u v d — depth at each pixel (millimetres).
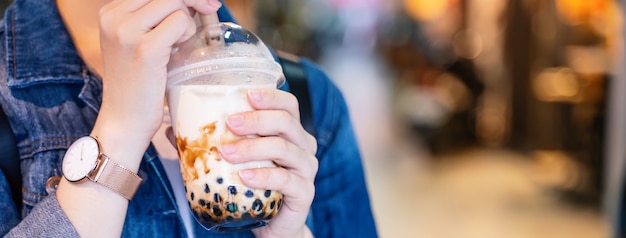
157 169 884
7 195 849
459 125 6406
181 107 781
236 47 791
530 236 3865
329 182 1025
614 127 2438
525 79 6445
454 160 5969
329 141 1029
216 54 781
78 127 882
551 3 5734
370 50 14195
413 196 4738
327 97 1048
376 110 8195
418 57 7957
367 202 1062
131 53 764
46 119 873
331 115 1044
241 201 769
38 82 876
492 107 6961
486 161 5906
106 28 767
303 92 1012
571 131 5023
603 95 4562
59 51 896
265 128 772
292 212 827
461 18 8195
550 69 5664
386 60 11227
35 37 894
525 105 6410
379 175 5301
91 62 910
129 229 868
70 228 782
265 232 852
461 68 6625
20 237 782
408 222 4133
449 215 4289
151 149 882
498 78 6973
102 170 787
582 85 4836
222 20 1010
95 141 792
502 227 4035
